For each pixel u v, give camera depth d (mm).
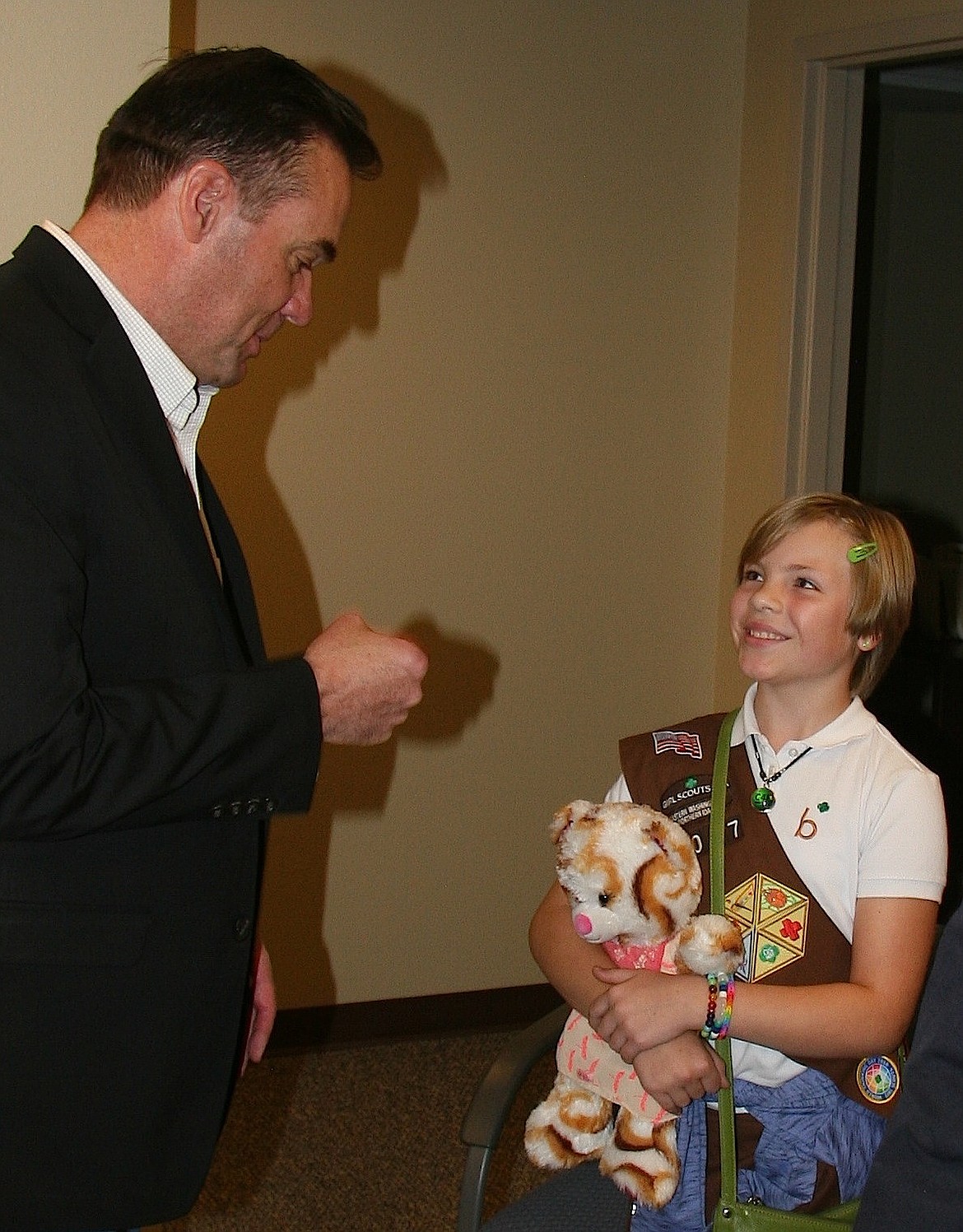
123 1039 1255
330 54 2986
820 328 3252
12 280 1272
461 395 3217
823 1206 1397
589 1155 1515
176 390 1365
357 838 3248
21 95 1730
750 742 1499
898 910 1372
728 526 3514
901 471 3506
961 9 2777
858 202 3293
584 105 3244
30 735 1090
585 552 3404
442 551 3252
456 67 3105
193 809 1217
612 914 1418
